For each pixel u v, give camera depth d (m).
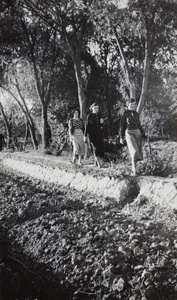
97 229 5.39
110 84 23.73
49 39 19.16
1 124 32.22
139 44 17.08
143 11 11.05
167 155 8.30
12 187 9.97
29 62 19.66
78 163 10.70
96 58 22.42
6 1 13.32
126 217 6.00
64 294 4.08
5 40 18.25
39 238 5.58
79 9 11.88
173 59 13.76
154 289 3.63
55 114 20.39
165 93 15.35
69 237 5.21
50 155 15.38
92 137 9.19
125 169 8.19
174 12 11.31
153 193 6.41
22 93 23.53
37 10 14.09
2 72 20.45
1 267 5.12
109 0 10.66
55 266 4.60
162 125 14.45
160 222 5.30
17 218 6.93
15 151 21.83
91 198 7.50
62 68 21.11
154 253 4.30
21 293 4.52
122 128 7.75
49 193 8.84
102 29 12.41
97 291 3.88
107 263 4.24
